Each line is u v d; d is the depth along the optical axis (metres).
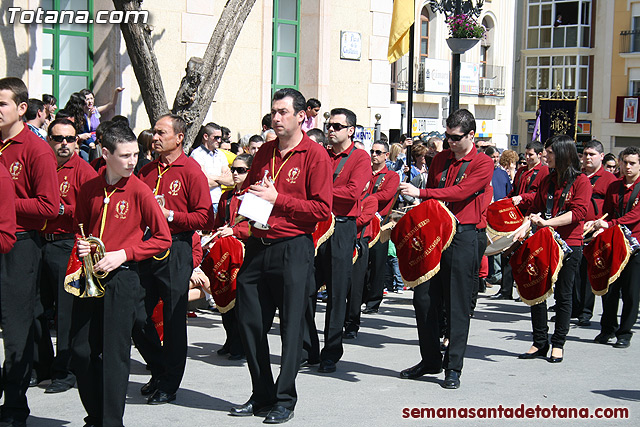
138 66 10.78
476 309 11.06
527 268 8.02
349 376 7.31
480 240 10.01
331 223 7.36
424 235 6.87
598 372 7.69
